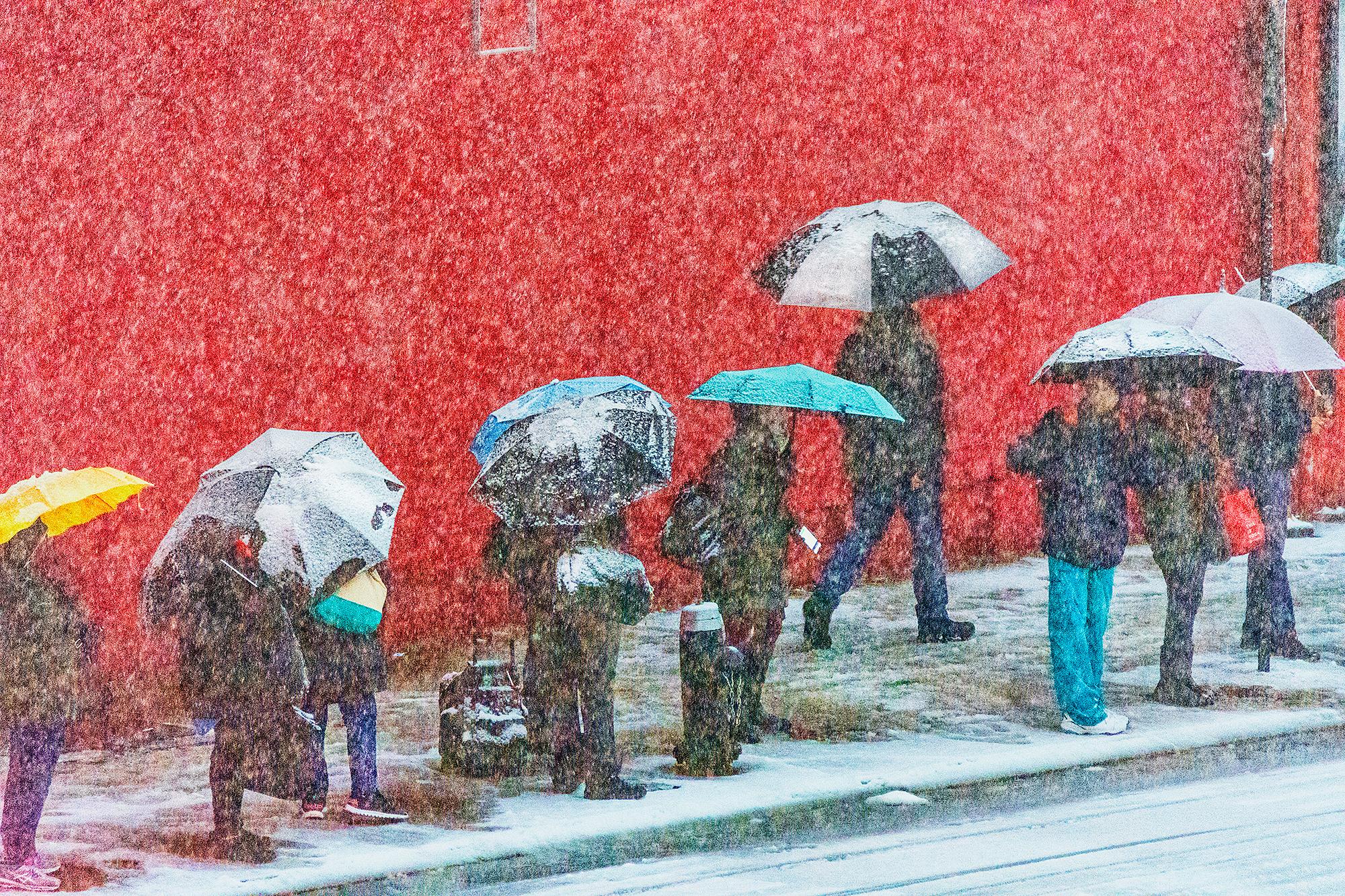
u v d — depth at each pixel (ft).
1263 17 123.03
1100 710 71.77
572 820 59.62
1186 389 76.48
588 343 96.78
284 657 56.75
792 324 104.17
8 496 53.78
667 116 98.94
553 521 63.36
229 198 84.84
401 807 62.34
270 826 60.34
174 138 83.10
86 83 80.53
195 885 52.95
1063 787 66.03
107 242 81.25
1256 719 73.72
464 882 54.95
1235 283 123.24
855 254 88.12
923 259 88.94
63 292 80.12
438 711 78.95
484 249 93.20
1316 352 78.69
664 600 101.71
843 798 62.28
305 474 58.34
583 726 63.67
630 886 54.19
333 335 88.38
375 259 89.61
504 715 67.36
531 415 64.03
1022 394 114.62
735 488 69.87
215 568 56.54
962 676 83.35
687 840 58.95
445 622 92.79
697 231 100.48
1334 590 102.42
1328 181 126.00
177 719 79.71
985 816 62.80
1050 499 71.51
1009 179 112.68
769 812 60.70
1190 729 71.72
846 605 102.06
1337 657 86.28
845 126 105.60
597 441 63.00
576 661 63.77
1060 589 71.77
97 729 76.28
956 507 112.37
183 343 83.51
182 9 83.15
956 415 111.96
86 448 80.64
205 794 66.03
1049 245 114.83
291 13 86.53
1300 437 84.99
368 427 89.66
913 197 108.58
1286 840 57.52
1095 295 116.98
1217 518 76.74
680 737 72.64
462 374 92.68
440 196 91.61
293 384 87.04
